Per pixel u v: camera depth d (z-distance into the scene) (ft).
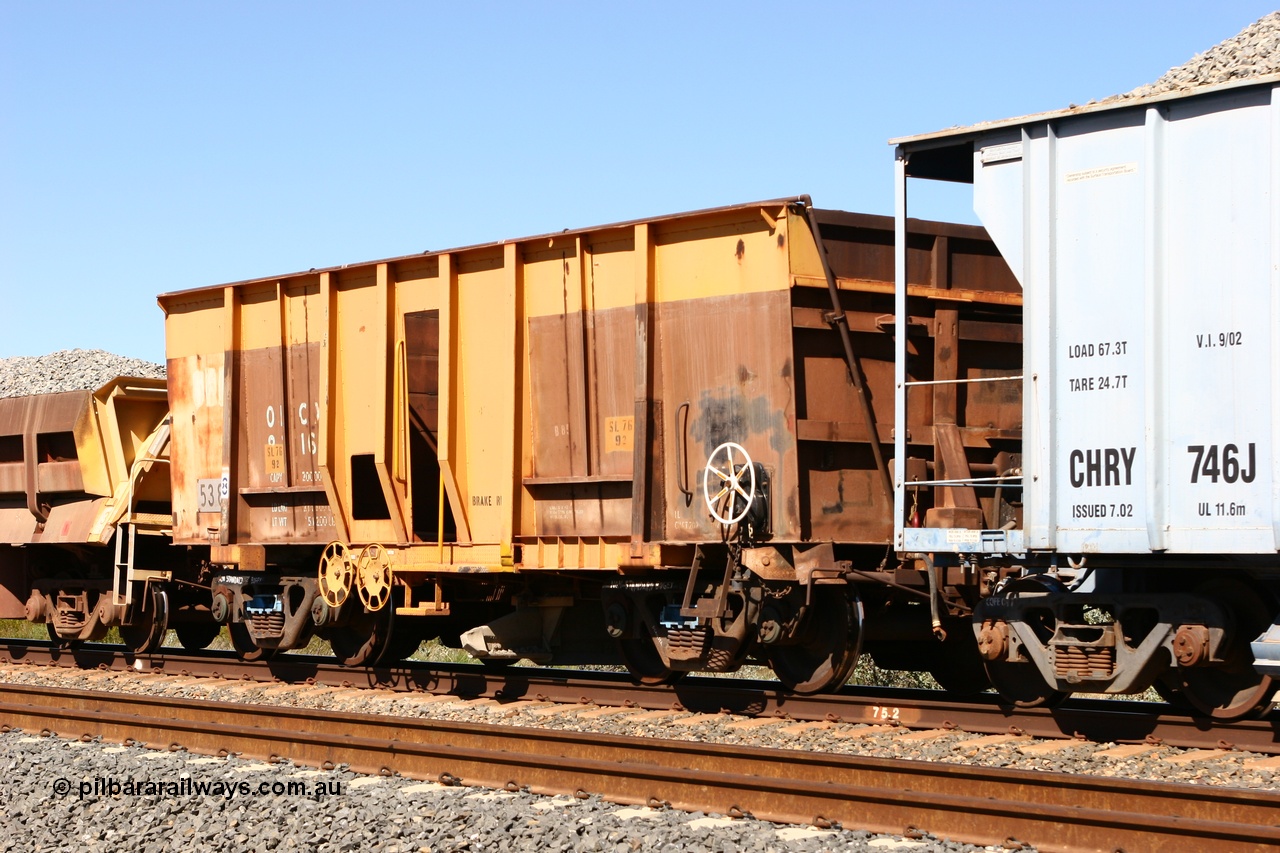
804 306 38.11
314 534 50.39
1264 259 28.37
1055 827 23.59
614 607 43.42
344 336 49.26
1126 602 31.96
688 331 40.24
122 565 56.29
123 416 59.11
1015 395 40.96
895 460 34.58
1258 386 28.37
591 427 42.55
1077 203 31.27
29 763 33.17
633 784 27.91
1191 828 22.33
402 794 28.81
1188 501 29.32
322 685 48.83
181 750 34.32
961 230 40.42
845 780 27.81
